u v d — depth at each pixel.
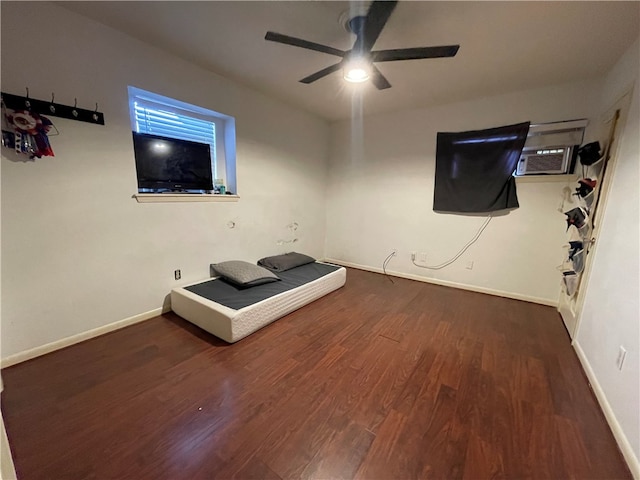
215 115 2.82
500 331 2.37
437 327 2.41
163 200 2.41
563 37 1.89
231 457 1.20
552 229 2.86
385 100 3.23
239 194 3.06
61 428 1.32
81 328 2.04
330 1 1.59
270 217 3.49
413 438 1.31
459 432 1.35
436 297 3.13
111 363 1.81
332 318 2.54
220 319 2.08
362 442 1.29
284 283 2.78
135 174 2.21
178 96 2.39
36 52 1.69
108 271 2.14
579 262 2.28
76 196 1.93
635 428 1.20
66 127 1.84
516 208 3.01
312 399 1.54
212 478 1.12
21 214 1.72
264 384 1.65
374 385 1.67
